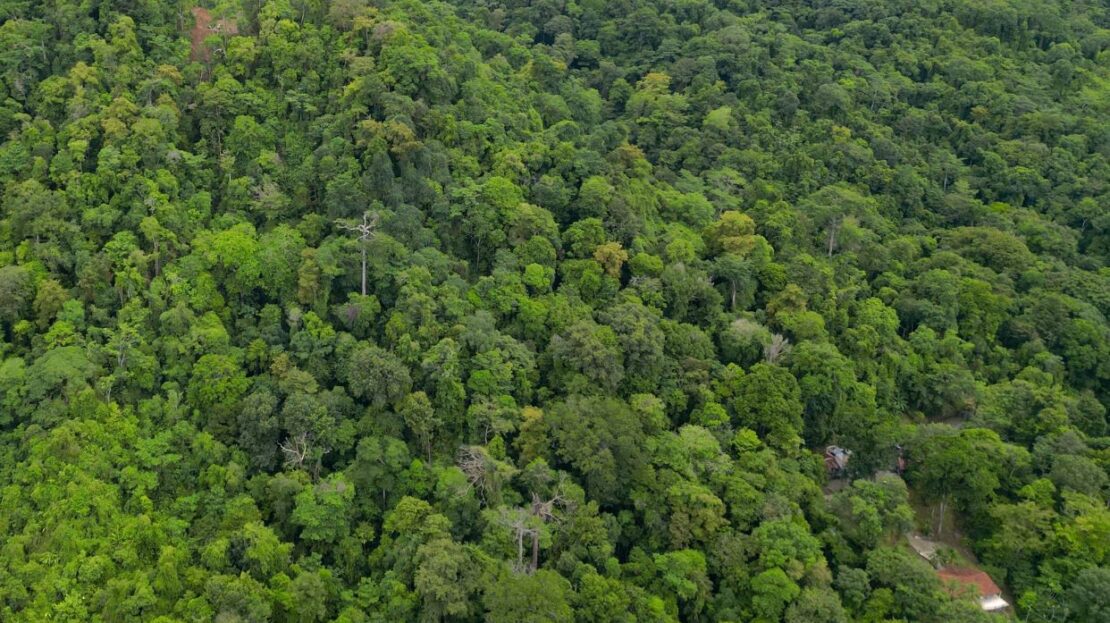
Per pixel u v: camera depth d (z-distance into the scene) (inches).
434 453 2962.6
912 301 4028.1
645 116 4977.9
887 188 4805.6
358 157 3602.4
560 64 5039.4
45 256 3105.3
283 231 3361.2
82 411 2768.2
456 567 2508.6
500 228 3631.9
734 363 3516.2
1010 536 3009.4
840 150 4845.0
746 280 3786.9
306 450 2815.0
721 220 4074.8
